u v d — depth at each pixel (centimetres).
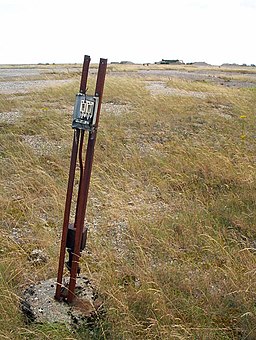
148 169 447
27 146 502
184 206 360
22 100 825
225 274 254
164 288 243
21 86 1146
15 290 234
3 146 500
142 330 209
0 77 1542
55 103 804
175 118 679
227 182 414
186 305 229
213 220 333
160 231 310
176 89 1092
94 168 436
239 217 340
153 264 276
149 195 388
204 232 313
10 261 257
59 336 198
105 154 488
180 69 2709
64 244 217
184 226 320
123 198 374
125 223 333
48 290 231
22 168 422
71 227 221
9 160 446
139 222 323
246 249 280
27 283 246
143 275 252
